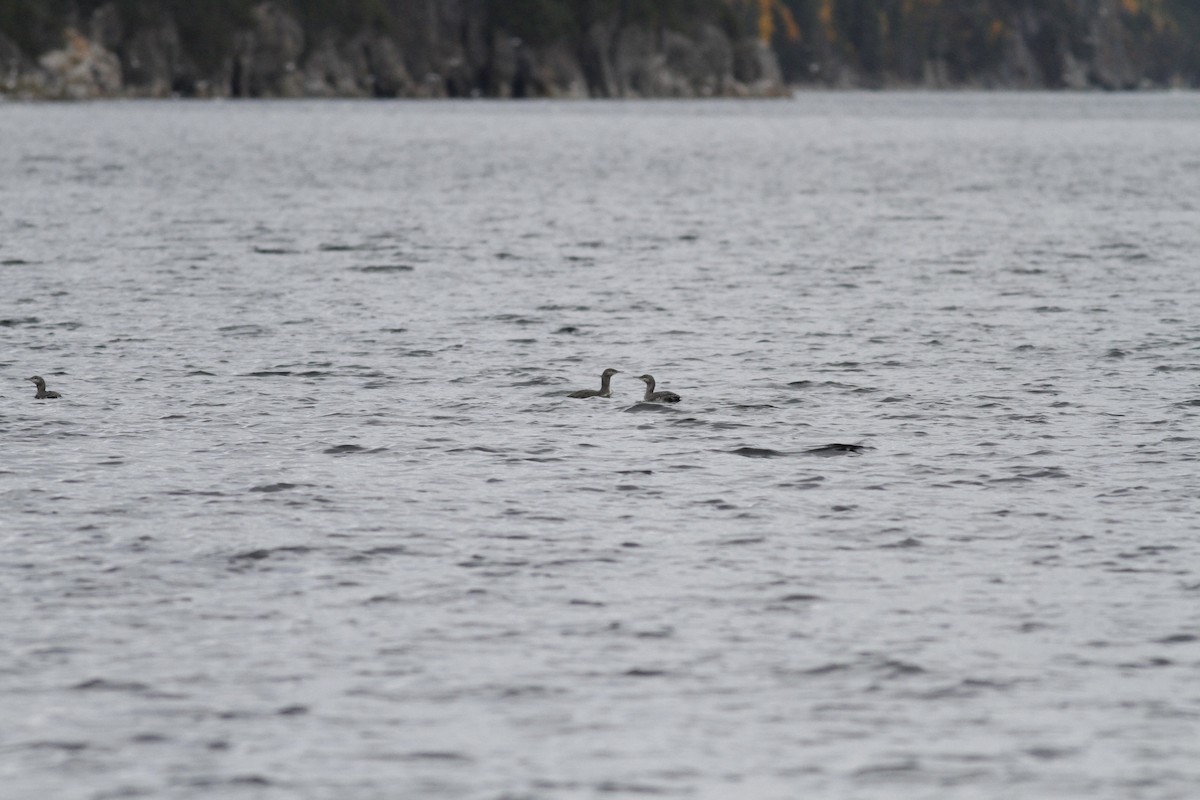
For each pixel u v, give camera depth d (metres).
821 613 79.38
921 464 107.06
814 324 161.25
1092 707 69.50
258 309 168.12
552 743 66.12
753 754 65.38
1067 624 78.19
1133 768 64.44
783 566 86.00
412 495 98.75
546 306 171.75
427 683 71.31
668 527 92.62
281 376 134.25
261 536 90.50
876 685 71.44
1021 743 66.38
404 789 62.53
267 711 68.62
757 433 115.25
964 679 72.06
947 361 142.50
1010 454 109.75
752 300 177.25
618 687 71.12
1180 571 85.56
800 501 98.00
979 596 81.88
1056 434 115.62
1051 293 184.62
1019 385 132.50
